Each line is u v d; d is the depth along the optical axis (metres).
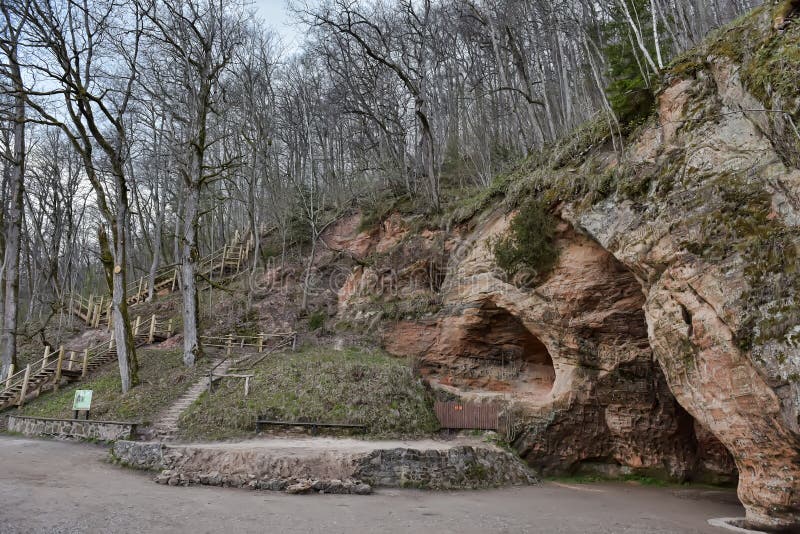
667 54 21.19
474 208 22.14
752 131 10.83
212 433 16.56
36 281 36.47
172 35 25.56
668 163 12.68
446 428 18.14
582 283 16.59
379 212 29.50
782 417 9.26
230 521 9.06
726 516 11.91
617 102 15.09
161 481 12.23
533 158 20.42
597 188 14.81
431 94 35.50
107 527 8.16
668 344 12.03
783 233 9.57
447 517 10.60
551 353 18.14
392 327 22.92
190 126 28.42
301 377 19.64
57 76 19.61
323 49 33.38
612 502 13.34
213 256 36.44
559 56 26.28
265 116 33.28
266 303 29.53
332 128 37.69
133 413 18.39
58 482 11.36
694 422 17.11
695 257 11.22
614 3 22.31
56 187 37.00
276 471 13.24
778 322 9.28
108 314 31.91
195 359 22.77
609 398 16.94
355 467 13.77
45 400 21.61
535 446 17.25
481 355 20.95
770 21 10.87
